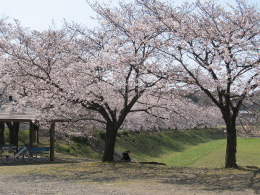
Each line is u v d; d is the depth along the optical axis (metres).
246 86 10.55
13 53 13.20
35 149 16.70
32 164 15.56
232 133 12.66
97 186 8.70
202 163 25.05
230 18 11.59
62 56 14.09
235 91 11.37
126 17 13.68
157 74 11.88
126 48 12.17
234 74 10.73
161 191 7.86
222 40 10.73
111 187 8.52
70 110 14.95
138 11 13.57
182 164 25.03
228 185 8.80
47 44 13.62
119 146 30.44
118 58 11.73
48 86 13.03
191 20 11.77
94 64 12.16
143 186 8.70
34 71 13.63
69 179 10.19
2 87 17.22
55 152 22.23
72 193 7.59
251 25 11.70
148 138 38.38
